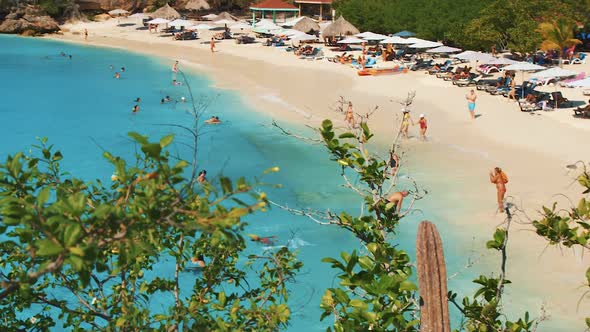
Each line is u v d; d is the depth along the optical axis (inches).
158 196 216.7
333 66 2428.6
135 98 2003.0
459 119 1561.3
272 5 3358.8
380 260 249.8
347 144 324.5
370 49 2760.8
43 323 325.7
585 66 2094.0
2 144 1471.5
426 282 235.3
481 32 2107.5
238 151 1374.3
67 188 294.2
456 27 2288.4
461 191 1071.0
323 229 921.5
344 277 241.6
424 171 1178.6
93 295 335.6
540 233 318.3
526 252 842.2
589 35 2372.0
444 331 235.0
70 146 1448.1
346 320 244.7
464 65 2272.4
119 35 3511.3
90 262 180.7
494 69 2068.2
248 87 2122.3
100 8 3978.8
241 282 707.4
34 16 3622.0
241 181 208.5
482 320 285.6
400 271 265.3
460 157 1262.3
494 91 1792.6
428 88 1937.7
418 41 2308.1
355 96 1889.8
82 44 3262.8
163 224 209.3
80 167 1275.8
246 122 1646.2
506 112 1601.9
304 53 2689.5
